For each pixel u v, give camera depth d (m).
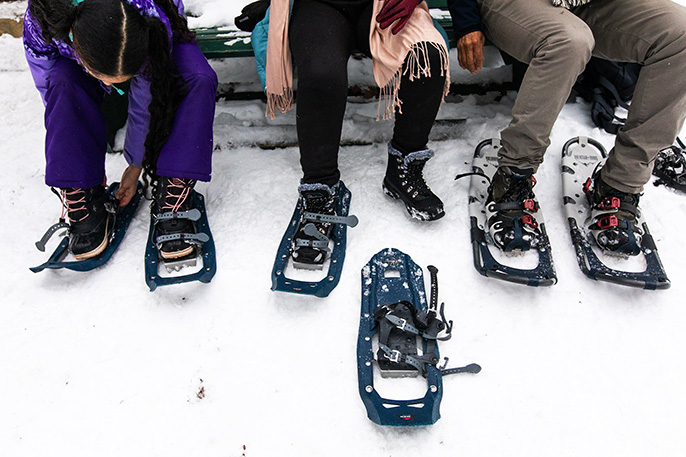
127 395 1.51
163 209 1.72
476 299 1.69
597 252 1.80
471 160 2.09
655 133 1.67
